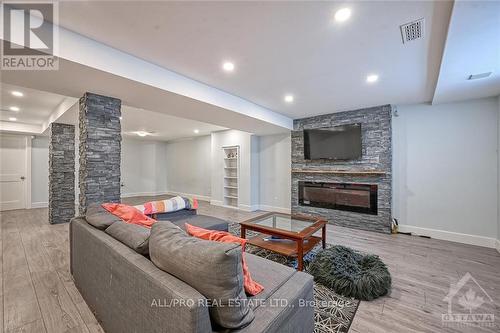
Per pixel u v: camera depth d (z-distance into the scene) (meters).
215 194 6.62
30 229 3.88
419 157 3.77
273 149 5.76
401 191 3.91
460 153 3.46
